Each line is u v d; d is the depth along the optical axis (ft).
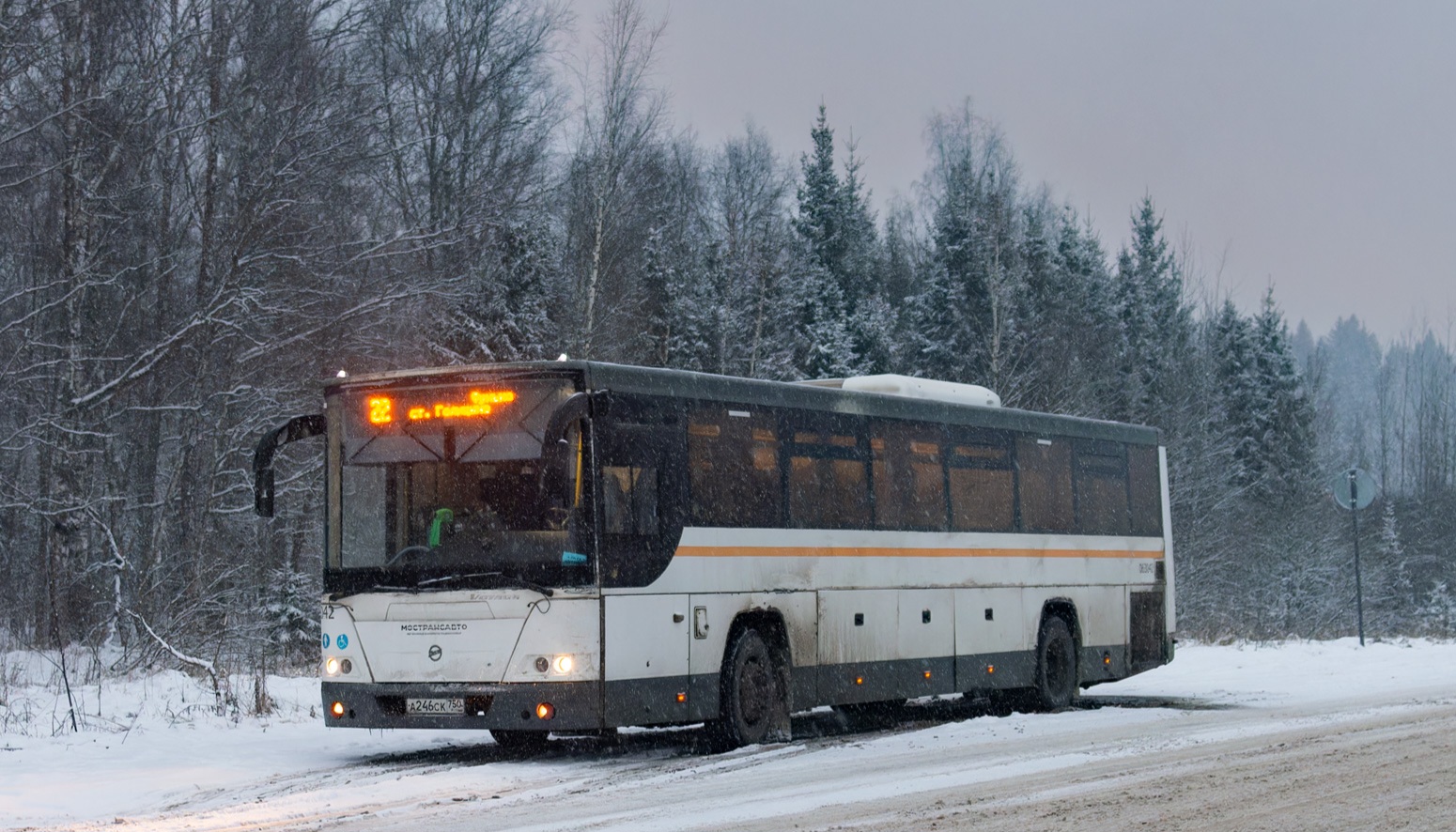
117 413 85.15
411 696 42.86
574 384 42.57
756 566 47.91
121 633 76.07
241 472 89.61
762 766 41.29
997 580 59.62
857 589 52.31
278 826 31.22
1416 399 375.25
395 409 44.32
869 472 53.72
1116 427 68.74
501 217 110.93
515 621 41.93
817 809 31.63
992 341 162.91
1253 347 231.50
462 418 43.50
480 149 119.85
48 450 86.53
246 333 87.66
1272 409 226.38
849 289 204.64
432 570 42.98
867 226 223.92
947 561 57.00
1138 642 68.59
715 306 163.02
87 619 81.97
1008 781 35.68
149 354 85.51
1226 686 72.49
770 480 49.06
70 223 86.99
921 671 55.06
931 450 57.06
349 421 44.88
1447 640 105.70
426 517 43.45
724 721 46.47
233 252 87.56
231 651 73.61
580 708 41.29
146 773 40.86
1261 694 66.03
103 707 55.36
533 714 41.42
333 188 95.66
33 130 82.48
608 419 42.98
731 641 46.98
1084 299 209.56
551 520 42.04
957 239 185.98
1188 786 33.86
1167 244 231.91
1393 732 45.44
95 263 85.71
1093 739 46.26
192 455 90.89
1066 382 172.14
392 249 95.40
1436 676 72.49
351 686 43.75
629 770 41.04
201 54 92.63
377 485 44.24
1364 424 431.84
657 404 44.80
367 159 96.99
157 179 96.37
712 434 46.85
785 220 206.59
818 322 175.83
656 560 43.93
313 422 45.62
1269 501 210.59
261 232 89.76
